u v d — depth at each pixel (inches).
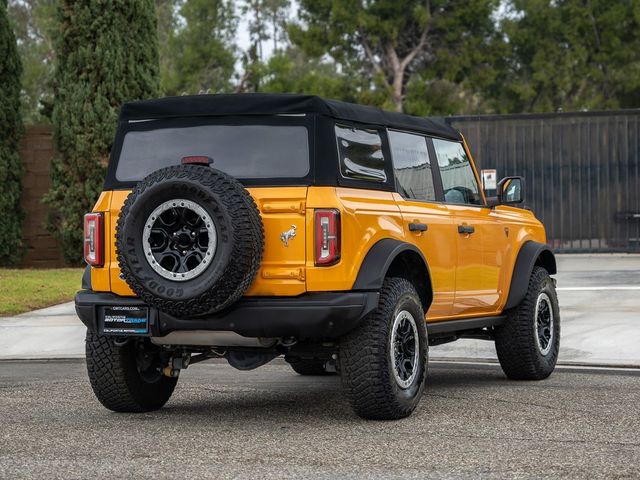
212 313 273.1
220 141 289.3
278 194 278.2
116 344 293.7
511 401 325.1
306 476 221.0
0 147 837.8
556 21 2026.3
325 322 271.9
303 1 2026.3
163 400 316.5
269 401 333.7
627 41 2049.7
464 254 342.0
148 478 220.2
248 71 2028.8
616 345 455.2
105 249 293.9
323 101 283.6
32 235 871.7
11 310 594.2
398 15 1996.8
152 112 298.7
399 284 293.9
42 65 1958.7
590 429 273.6
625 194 948.6
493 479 217.2
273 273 276.1
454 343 477.7
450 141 358.0
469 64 2001.7
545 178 957.8
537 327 382.9
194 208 266.5
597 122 950.4
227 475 222.2
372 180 298.8
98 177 844.0
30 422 293.3
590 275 735.1
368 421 291.0
